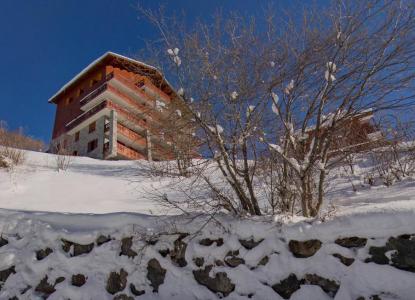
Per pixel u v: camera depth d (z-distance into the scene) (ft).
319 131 12.56
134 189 29.30
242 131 12.83
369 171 22.86
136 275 13.87
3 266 17.04
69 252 16.01
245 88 12.81
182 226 14.03
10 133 48.55
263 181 14.10
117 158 71.36
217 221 13.17
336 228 10.68
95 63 86.17
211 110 13.08
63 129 91.66
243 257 12.05
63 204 26.07
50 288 15.43
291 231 11.50
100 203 25.76
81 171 40.60
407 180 19.81
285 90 12.38
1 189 30.55
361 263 9.86
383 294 9.16
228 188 14.44
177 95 13.48
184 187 16.29
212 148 13.23
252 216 12.95
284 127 12.87
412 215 9.57
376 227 9.97
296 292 10.64
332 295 10.04
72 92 96.48
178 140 13.98
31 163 42.55
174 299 12.66
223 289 11.99
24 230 18.06
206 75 13.28
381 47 11.24
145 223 15.01
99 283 14.43
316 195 13.67
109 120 75.00
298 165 12.23
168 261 13.58
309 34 12.40
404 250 9.37
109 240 15.40
